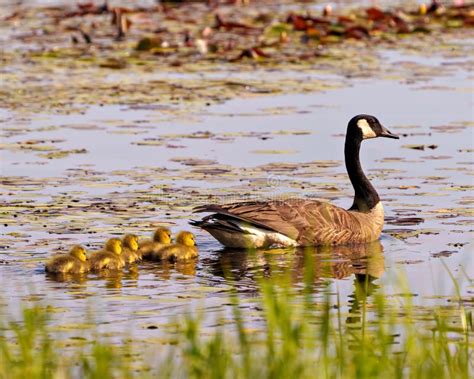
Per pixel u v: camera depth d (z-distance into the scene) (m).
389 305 13.80
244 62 33.22
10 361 11.41
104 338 12.47
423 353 11.43
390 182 20.23
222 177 20.41
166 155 22.16
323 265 16.03
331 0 47.47
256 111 26.36
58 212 18.09
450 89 28.78
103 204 18.61
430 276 15.19
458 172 20.83
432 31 39.19
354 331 12.62
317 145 23.06
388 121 25.31
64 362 11.63
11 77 30.56
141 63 33.00
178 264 16.14
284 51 35.22
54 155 22.00
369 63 32.97
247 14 42.53
